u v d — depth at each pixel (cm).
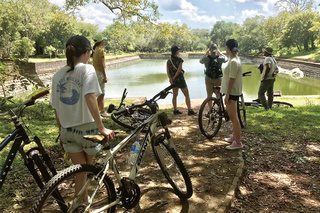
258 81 3531
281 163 435
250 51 11600
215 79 712
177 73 743
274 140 536
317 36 7169
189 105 779
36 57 7350
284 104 1060
